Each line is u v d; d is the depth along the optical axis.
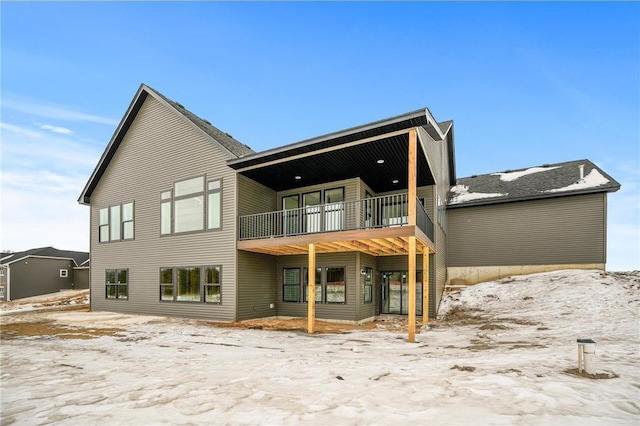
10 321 12.59
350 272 12.51
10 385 4.92
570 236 15.31
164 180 14.30
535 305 12.49
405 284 14.24
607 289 12.45
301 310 13.41
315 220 13.45
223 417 3.53
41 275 32.66
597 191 14.73
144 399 4.18
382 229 9.29
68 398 4.29
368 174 12.48
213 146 12.98
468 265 17.19
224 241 12.43
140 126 15.33
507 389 4.05
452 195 18.67
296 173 12.40
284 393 4.24
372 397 3.99
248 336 9.31
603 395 3.79
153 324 11.59
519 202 16.45
